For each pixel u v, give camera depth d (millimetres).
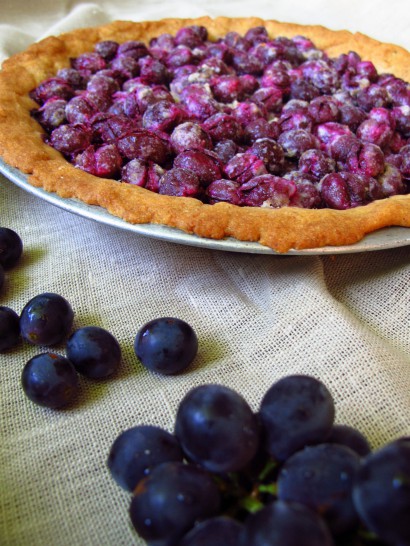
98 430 177
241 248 212
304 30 403
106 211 229
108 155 254
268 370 194
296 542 98
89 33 383
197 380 191
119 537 151
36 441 175
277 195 238
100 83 304
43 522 155
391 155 277
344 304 230
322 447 120
